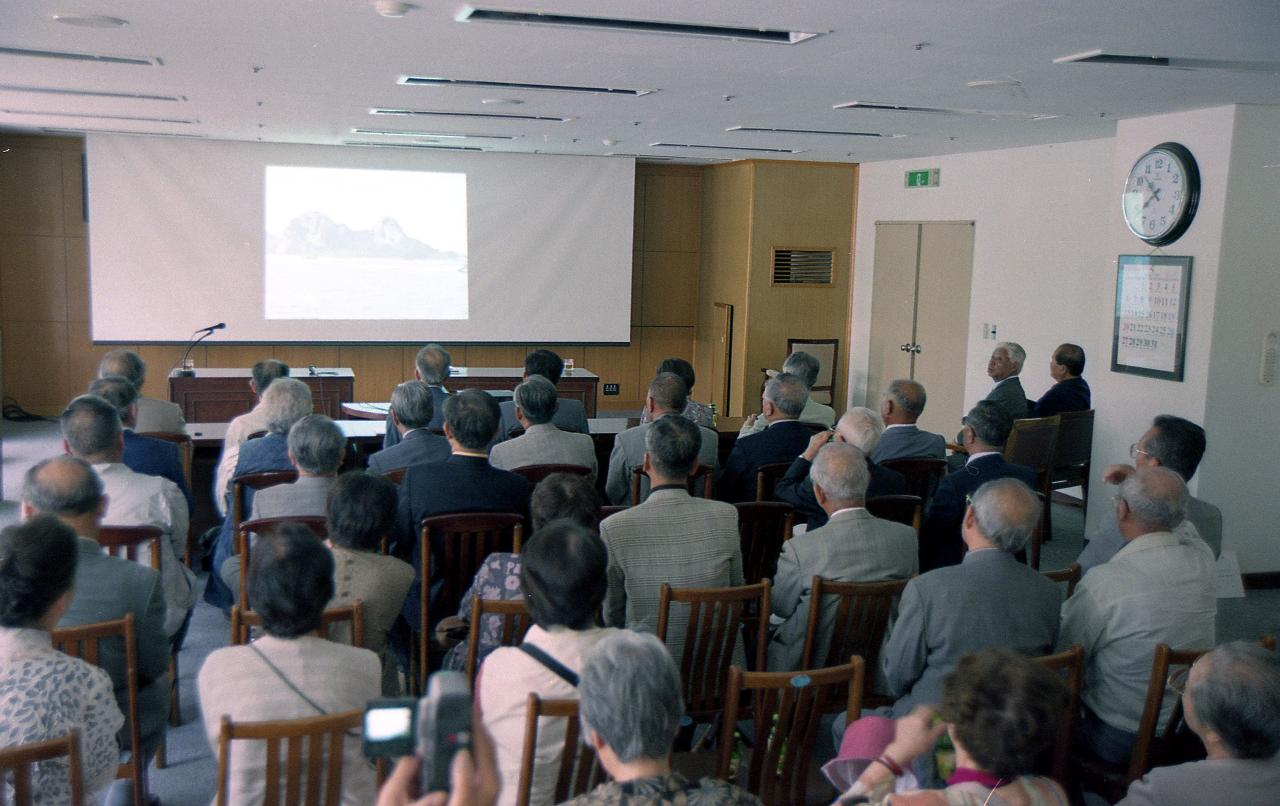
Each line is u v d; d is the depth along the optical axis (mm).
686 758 2584
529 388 4242
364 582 2709
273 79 5680
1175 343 5738
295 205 9938
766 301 10367
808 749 2305
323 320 10164
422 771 893
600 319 10789
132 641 2406
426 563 3164
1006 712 1541
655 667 1466
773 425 4336
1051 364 6719
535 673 2000
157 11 3957
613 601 2959
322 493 3395
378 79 5605
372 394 10680
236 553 3605
